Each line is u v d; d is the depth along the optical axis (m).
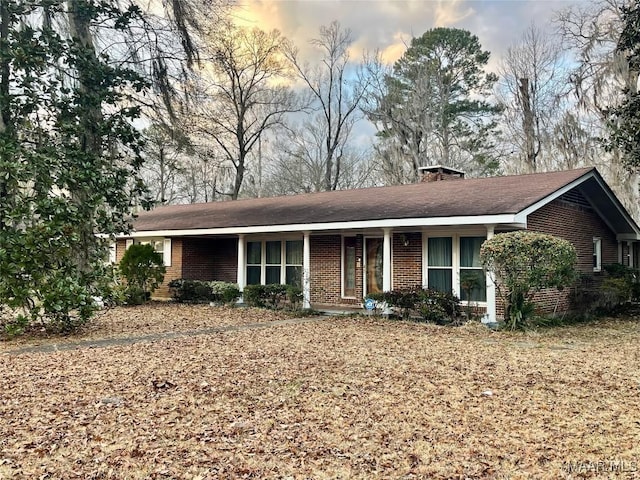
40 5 11.69
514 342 10.16
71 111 12.34
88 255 12.01
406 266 14.68
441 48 36.69
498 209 11.45
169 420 5.37
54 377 7.08
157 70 14.33
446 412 5.66
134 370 7.49
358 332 11.33
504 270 11.19
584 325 12.95
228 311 15.26
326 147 36.78
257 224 15.84
